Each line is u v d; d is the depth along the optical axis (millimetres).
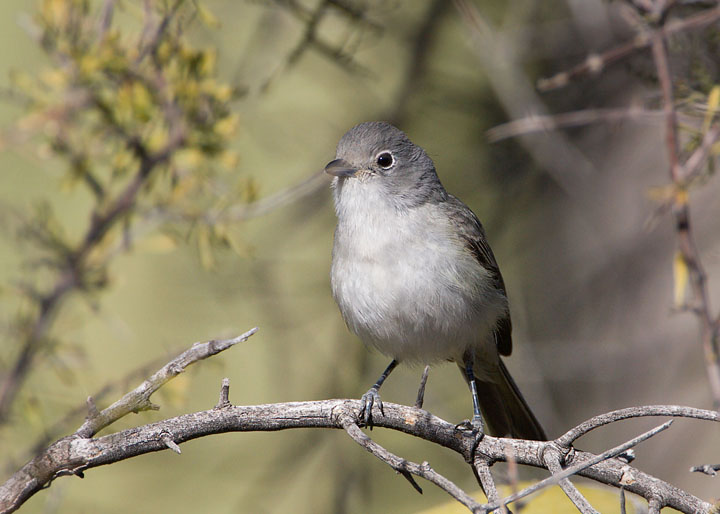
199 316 14805
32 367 7367
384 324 8172
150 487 14773
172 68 7918
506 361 12852
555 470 5621
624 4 8602
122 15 9570
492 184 14125
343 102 14117
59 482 7629
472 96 13672
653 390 11594
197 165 7965
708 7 8367
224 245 8234
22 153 7809
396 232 8109
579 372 12273
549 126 9336
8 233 7832
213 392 15195
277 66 10578
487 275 8445
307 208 13727
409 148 8516
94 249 7898
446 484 4770
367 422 6578
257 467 14680
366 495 13789
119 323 7977
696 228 10820
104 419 5637
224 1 11883
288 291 14297
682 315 11594
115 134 7891
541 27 12562
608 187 12219
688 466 10969
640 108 8641
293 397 14367
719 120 7738
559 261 13656
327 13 9594
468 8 11086
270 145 12734
